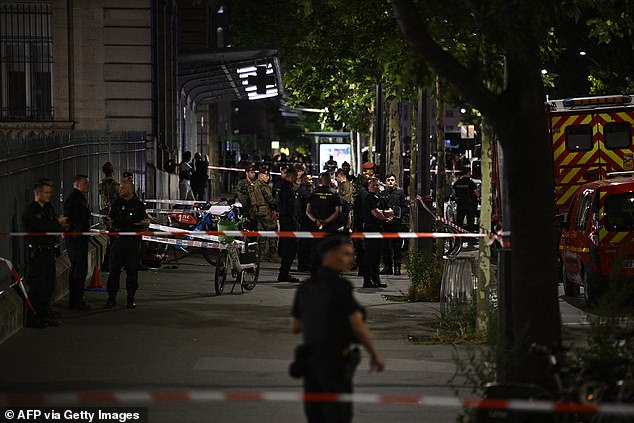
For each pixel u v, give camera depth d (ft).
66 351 105.50
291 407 82.07
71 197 132.67
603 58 251.80
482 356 78.79
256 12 332.39
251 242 158.81
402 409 81.46
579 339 76.13
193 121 384.47
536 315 72.49
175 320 126.11
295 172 176.96
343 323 60.49
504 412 61.21
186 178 286.05
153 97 243.19
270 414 79.82
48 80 239.09
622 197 137.80
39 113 238.89
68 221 131.54
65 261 151.94
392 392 86.99
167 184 268.00
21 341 111.04
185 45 360.48
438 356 103.40
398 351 106.11
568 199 196.24
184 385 89.56
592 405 56.24
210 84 339.57
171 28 285.64
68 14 238.48
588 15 207.51
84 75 239.91
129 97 240.53
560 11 73.15
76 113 239.50
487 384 71.05
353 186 220.43
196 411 80.74
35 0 237.25
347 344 60.64
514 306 73.15
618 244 135.44
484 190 112.06
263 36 334.03
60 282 144.25
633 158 193.98
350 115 349.41
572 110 195.72
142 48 240.12
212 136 469.57
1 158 121.29
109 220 136.67
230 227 153.48
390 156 260.83
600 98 195.72
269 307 138.41
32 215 117.91
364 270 163.84
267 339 113.19
